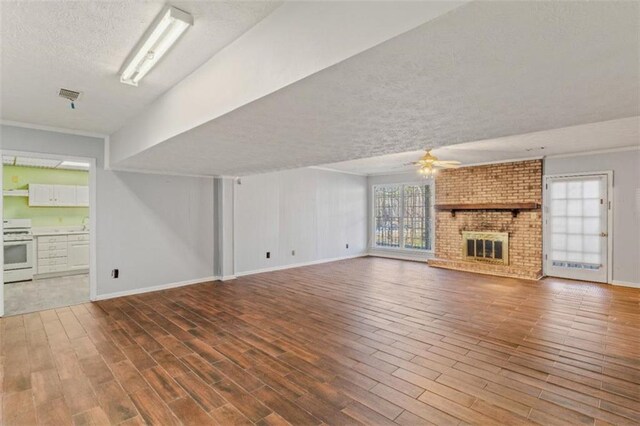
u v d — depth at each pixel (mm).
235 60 2074
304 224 7688
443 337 3279
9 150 3998
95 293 4691
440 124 2566
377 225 9281
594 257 5742
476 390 2324
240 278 6191
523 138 4680
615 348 2980
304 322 3752
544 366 2660
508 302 4488
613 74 1613
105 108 3426
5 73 2568
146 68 2396
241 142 3141
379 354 2914
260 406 2162
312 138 3014
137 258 5113
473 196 7191
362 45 1324
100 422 2012
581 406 2123
